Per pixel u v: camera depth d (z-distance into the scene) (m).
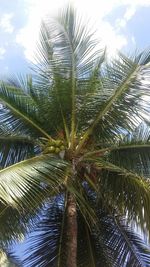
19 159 12.62
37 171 9.88
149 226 11.75
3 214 11.99
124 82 12.07
